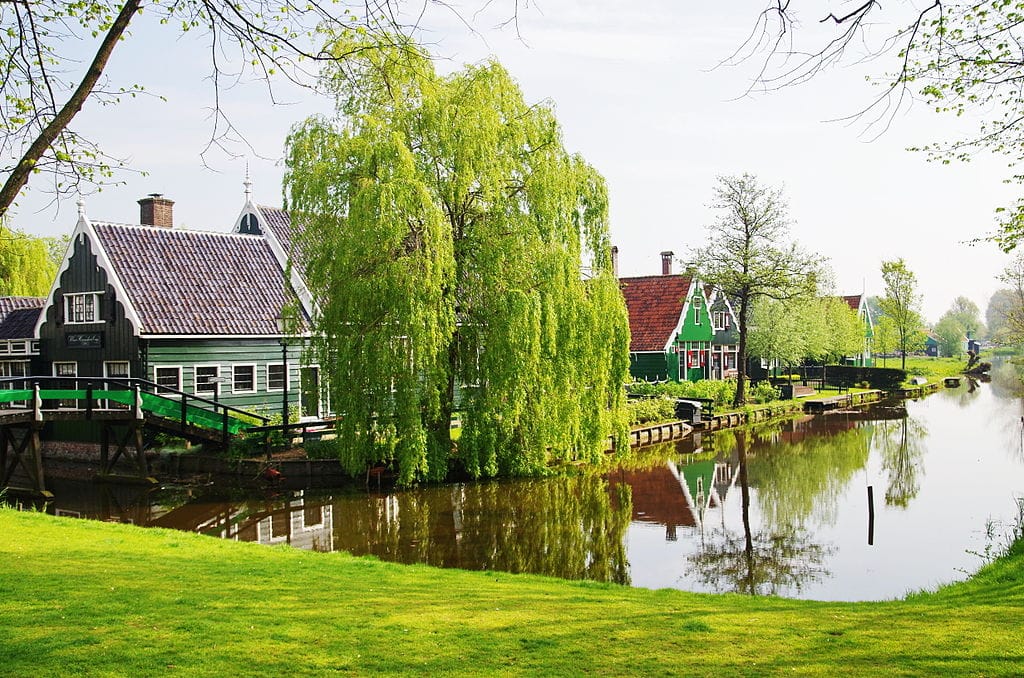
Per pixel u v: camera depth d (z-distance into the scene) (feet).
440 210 64.23
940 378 228.43
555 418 71.05
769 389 149.89
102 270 81.51
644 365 147.13
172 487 70.23
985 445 99.86
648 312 152.46
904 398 178.09
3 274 130.11
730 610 27.96
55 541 36.94
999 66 31.48
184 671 19.31
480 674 19.72
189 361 80.64
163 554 35.83
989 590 32.91
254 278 90.79
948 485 73.87
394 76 62.18
